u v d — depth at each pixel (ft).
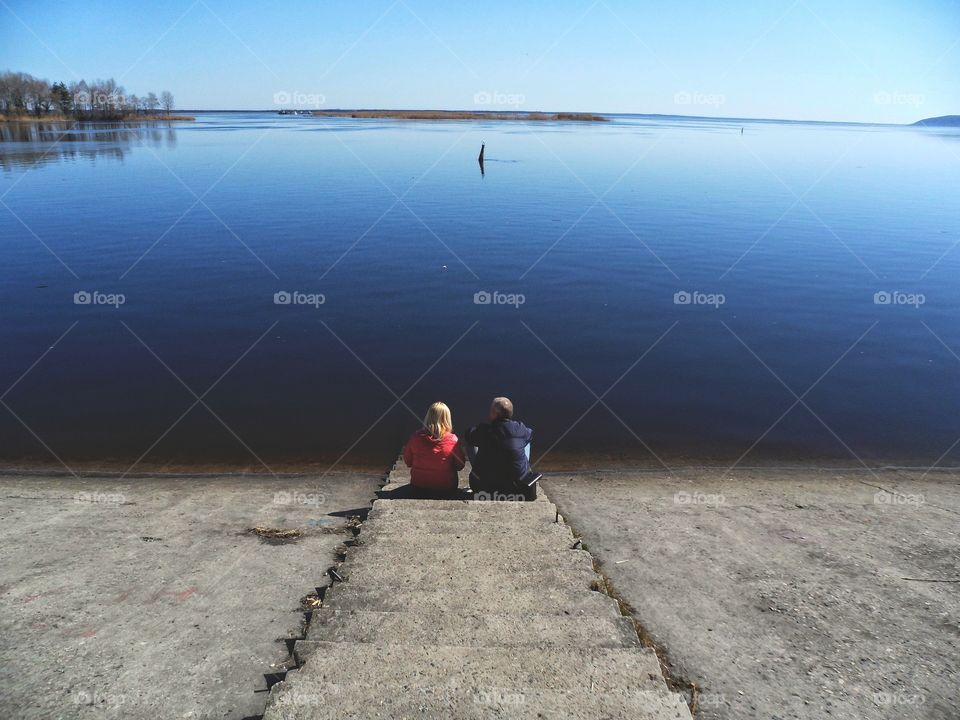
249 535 20.63
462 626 13.21
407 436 32.63
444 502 21.40
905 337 47.75
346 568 16.28
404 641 12.67
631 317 51.55
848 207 104.27
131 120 411.75
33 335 46.01
